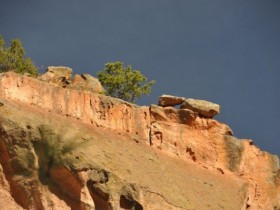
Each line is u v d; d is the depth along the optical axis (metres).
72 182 47.72
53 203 46.78
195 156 57.25
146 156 53.88
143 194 50.34
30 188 46.72
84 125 52.38
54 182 47.41
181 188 53.56
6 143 47.03
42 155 47.56
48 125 48.72
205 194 54.66
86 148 49.81
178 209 51.72
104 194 48.47
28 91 51.28
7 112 47.94
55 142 48.28
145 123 56.38
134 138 54.66
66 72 57.38
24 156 47.03
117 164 51.03
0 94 49.91
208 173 56.88
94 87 57.09
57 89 52.75
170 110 58.03
